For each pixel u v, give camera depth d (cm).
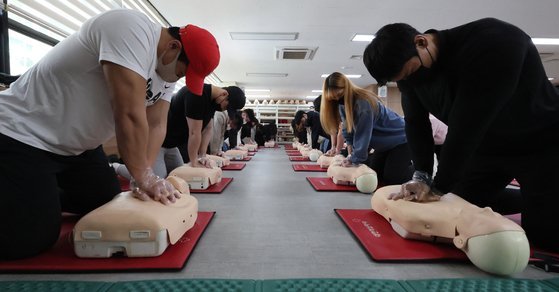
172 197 106
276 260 95
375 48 96
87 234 90
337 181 224
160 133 142
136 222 90
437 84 108
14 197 86
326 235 118
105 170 124
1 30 162
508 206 140
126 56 86
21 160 88
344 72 725
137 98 90
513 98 99
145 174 103
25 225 88
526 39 95
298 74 761
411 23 401
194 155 226
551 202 101
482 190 138
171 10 374
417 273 87
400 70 97
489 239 84
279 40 490
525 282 79
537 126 103
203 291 73
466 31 98
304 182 247
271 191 208
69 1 209
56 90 91
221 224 131
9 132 87
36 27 189
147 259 91
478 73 90
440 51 99
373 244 105
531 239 108
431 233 103
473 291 75
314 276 84
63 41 96
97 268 84
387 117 231
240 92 240
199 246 106
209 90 220
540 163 105
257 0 351
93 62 91
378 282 79
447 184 107
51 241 96
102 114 99
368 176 198
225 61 632
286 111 1179
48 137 93
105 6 252
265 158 481
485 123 92
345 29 436
